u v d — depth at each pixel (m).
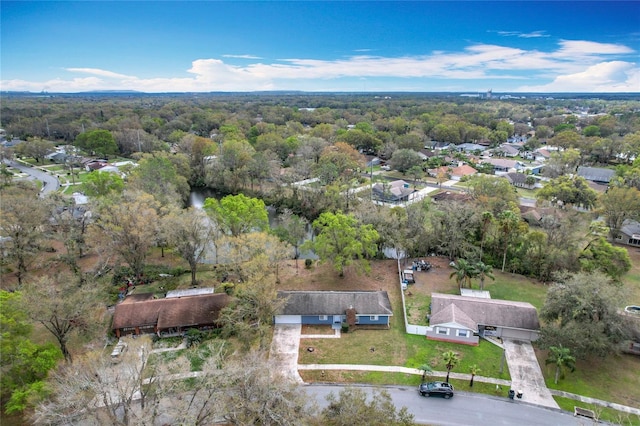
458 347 42.72
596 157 131.50
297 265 61.88
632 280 57.22
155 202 58.94
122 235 52.53
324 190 87.94
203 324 44.97
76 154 138.88
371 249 55.81
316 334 44.91
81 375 28.11
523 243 59.66
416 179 114.62
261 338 40.75
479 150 151.12
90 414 26.70
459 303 46.28
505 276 59.03
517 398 35.41
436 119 194.12
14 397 29.78
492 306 45.44
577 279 41.28
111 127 168.75
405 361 40.44
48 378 32.09
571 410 34.19
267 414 26.48
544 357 41.09
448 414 33.62
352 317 45.47
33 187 84.50
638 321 39.84
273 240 51.12
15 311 34.00
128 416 27.89
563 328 38.72
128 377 28.72
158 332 44.19
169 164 89.62
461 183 111.12
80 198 88.25
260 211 61.59
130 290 53.22
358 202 84.06
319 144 125.19
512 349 42.38
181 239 52.59
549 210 79.31
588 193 83.19
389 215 65.25
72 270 57.06
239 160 104.44
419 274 59.22
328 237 54.59
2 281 55.09
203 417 26.95
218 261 60.69
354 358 40.88
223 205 61.44
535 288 55.47
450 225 62.25
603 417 33.34
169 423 29.06
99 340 42.53
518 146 161.12
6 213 52.31
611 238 72.38
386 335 44.75
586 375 38.53
